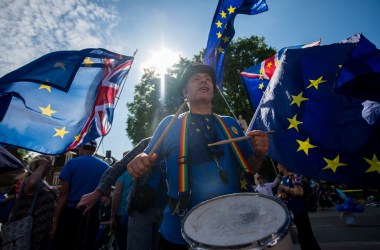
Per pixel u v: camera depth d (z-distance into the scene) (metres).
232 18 3.88
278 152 2.48
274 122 2.59
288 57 2.78
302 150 2.40
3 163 3.95
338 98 2.40
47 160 3.78
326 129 2.37
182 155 1.67
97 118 3.89
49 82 3.29
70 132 3.57
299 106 2.53
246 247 1.10
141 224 2.91
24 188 3.44
